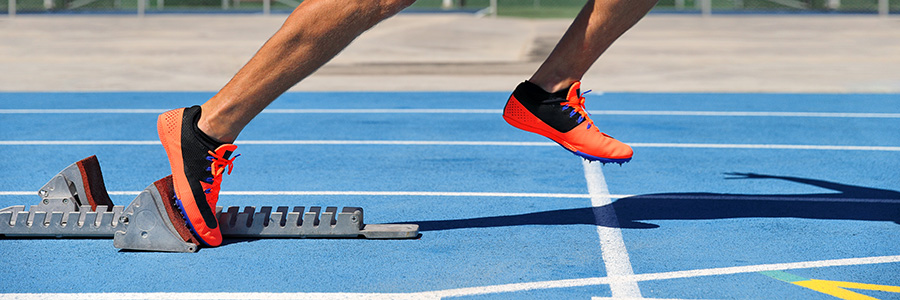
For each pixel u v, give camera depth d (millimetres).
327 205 4254
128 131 6941
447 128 7055
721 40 17000
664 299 2775
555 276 3010
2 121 7496
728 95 9438
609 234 3592
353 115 7855
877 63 12875
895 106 8406
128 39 17516
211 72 12102
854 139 6453
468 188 4652
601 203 4250
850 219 3850
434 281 2949
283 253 3273
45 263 3146
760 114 7910
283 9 30234
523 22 22500
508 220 3875
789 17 24203
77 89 10172
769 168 5281
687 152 5898
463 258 3227
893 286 2896
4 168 5320
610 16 3139
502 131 6875
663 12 27266
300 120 7531
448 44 16297
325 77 11281
